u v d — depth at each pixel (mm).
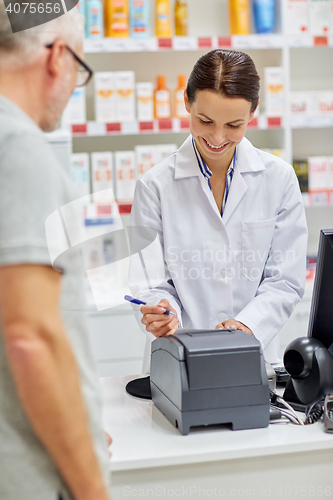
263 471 1240
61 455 783
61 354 775
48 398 755
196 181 1874
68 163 2711
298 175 3225
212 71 1512
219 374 1271
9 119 812
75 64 911
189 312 1892
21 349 745
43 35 845
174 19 3168
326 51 3506
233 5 3117
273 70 3129
